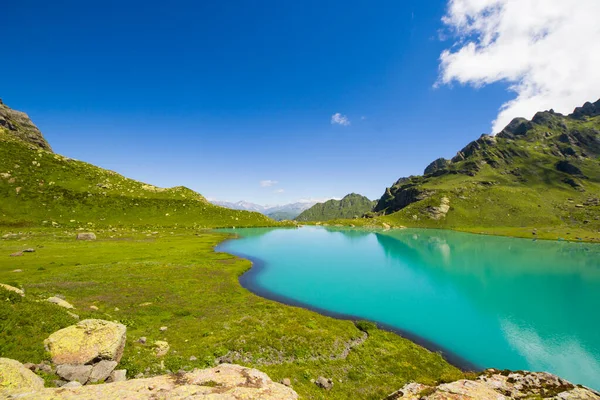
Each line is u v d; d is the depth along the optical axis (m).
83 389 10.87
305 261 94.69
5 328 19.06
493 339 42.72
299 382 25.22
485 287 69.50
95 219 136.88
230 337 32.47
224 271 68.31
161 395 11.00
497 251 125.44
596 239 164.12
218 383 13.11
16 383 11.63
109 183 172.62
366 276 77.38
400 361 31.73
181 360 25.42
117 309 38.09
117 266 61.62
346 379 26.94
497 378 15.87
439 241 162.25
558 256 112.50
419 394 13.80
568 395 12.59
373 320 47.41
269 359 29.19
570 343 41.91
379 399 23.84
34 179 143.00
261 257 97.75
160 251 87.19
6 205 121.25
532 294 64.50
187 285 52.91
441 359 34.16
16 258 64.06
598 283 73.56
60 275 51.09
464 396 12.51
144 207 162.88
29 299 24.66
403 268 88.56
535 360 37.28
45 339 19.02
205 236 133.25
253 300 48.66
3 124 186.38
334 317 47.47
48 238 96.56
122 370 18.94
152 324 35.00
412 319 48.72
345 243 146.00
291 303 53.09
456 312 52.81
